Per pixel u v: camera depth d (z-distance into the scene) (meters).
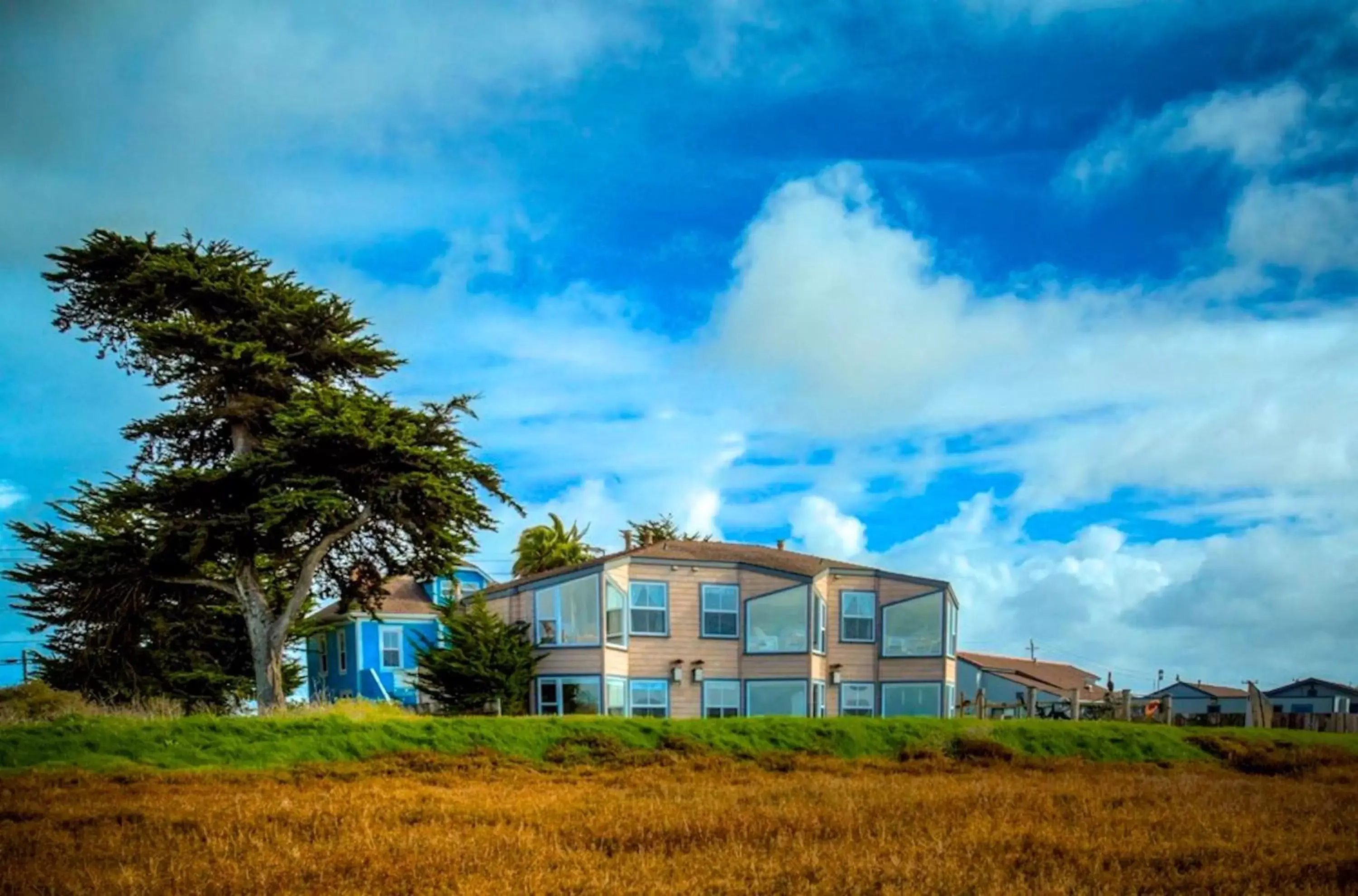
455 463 38.12
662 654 43.59
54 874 12.99
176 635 45.06
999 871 12.64
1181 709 85.38
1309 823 17.86
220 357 38.44
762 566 45.22
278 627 38.72
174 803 19.23
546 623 42.22
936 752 33.12
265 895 11.92
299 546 39.22
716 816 17.16
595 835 15.55
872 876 12.30
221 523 36.09
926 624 47.12
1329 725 46.06
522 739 30.48
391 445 36.97
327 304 40.59
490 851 13.99
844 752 33.31
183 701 44.75
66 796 20.53
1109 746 35.97
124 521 36.66
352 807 18.61
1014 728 36.66
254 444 40.19
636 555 43.62
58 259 38.41
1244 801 21.27
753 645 44.72
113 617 37.69
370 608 44.28
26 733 26.36
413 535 39.91
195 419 39.12
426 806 19.00
